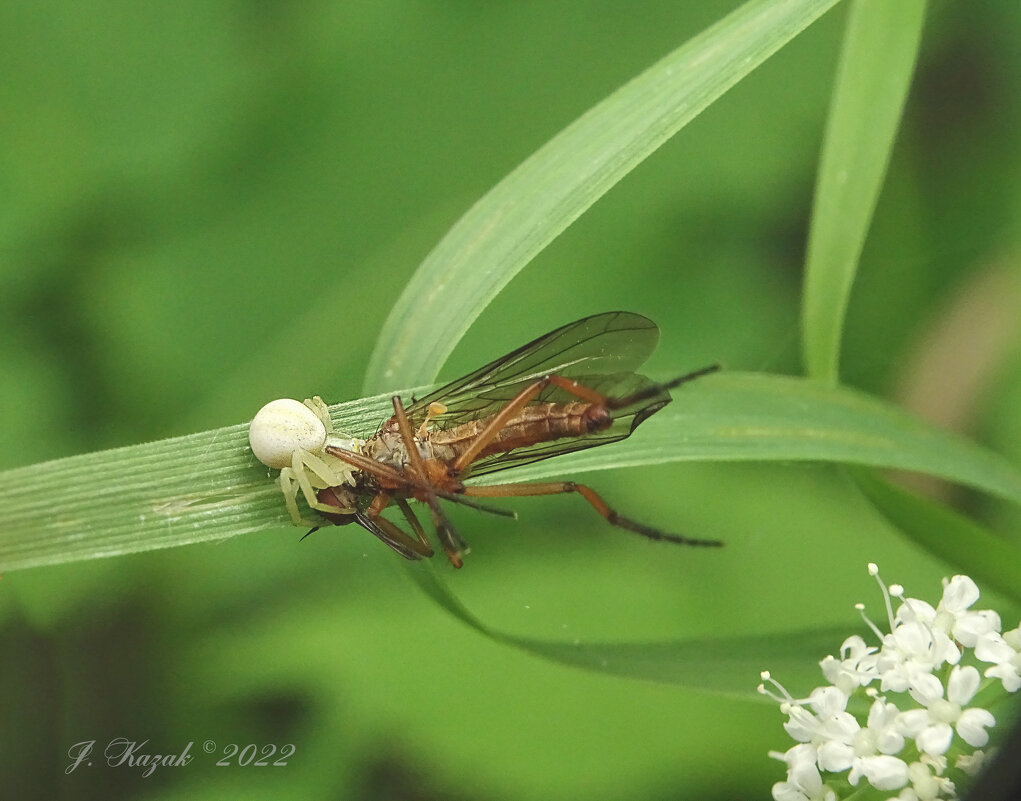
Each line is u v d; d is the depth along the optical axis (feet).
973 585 0.41
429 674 0.48
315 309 0.51
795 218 0.51
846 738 0.41
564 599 0.49
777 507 0.50
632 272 0.51
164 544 0.42
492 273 0.43
